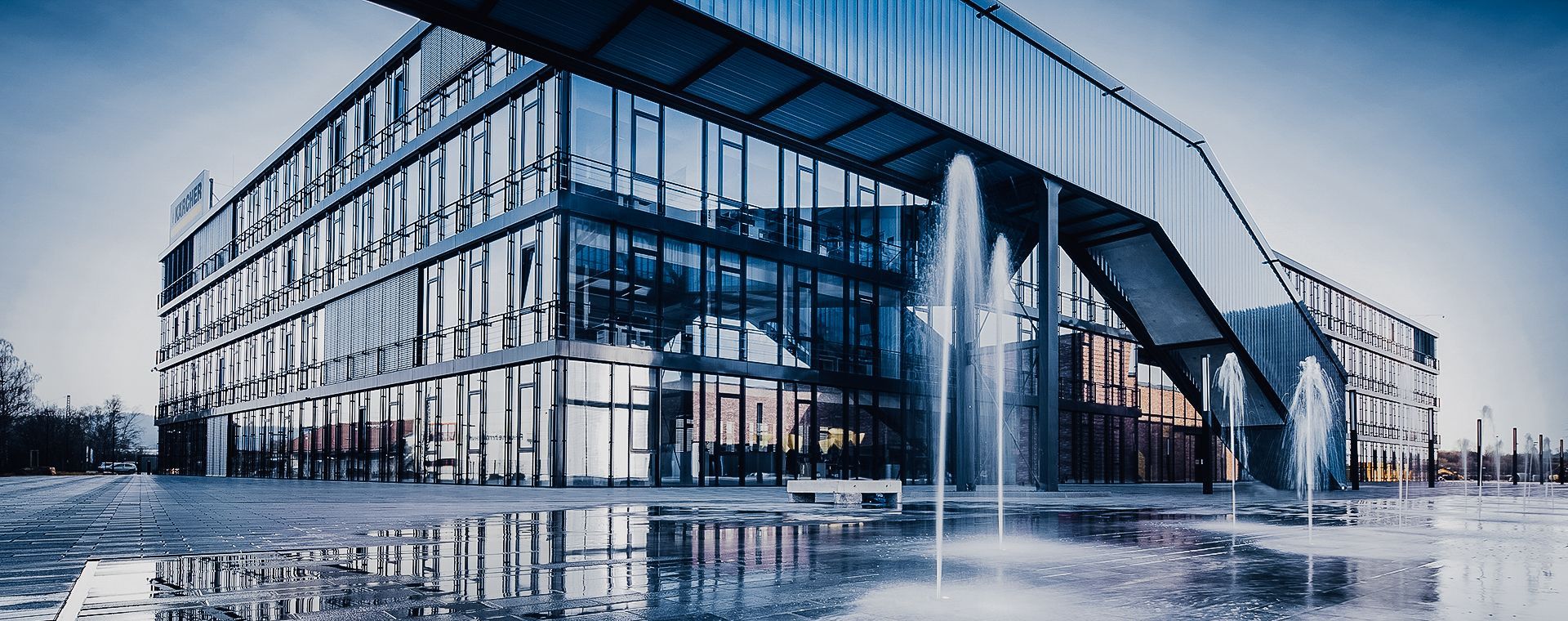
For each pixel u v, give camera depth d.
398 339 31.36
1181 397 43.66
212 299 50.47
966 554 9.45
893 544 10.38
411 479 30.50
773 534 11.58
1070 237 30.50
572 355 23.88
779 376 28.06
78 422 92.69
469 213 28.25
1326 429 34.66
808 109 22.67
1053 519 15.47
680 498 20.62
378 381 32.34
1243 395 32.59
